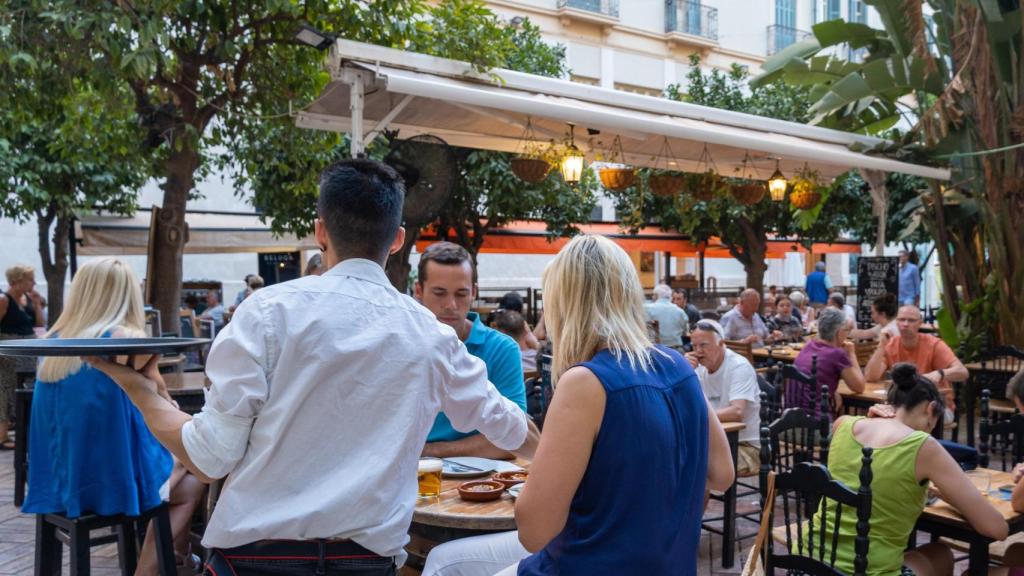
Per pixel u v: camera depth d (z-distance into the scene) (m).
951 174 9.52
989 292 9.12
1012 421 4.04
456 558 2.46
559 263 1.85
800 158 8.09
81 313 3.06
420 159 6.06
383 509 1.62
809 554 2.97
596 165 14.74
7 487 6.06
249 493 1.57
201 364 7.02
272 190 10.30
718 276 26.66
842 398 6.02
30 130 10.26
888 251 26.67
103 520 3.13
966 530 3.02
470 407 1.88
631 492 1.65
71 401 3.07
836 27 9.64
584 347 1.80
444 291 3.06
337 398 1.60
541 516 1.64
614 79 21.58
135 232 12.48
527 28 12.45
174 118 6.98
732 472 1.97
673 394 1.76
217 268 18.12
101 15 5.44
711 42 22.97
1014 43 8.67
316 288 1.66
